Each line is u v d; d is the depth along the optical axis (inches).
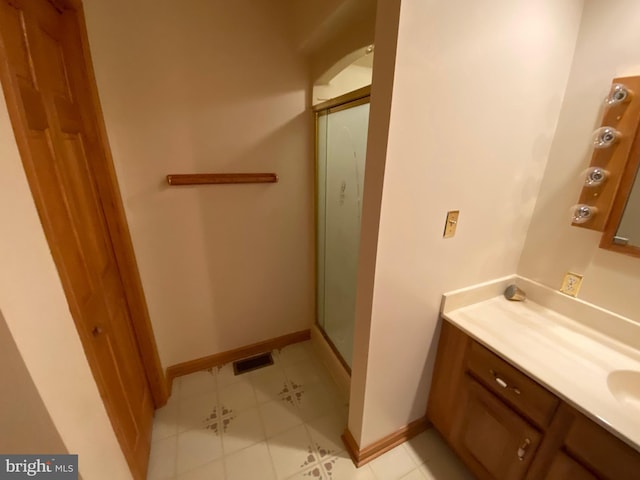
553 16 38.9
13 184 21.4
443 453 55.1
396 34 29.3
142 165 55.0
